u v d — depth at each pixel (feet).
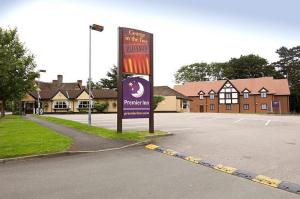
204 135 51.47
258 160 32.22
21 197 21.38
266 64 292.61
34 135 51.60
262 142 43.83
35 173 27.91
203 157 34.04
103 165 30.99
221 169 28.76
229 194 21.80
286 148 38.93
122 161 32.83
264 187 23.39
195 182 24.76
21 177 26.58
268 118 101.35
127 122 80.79
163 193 22.07
